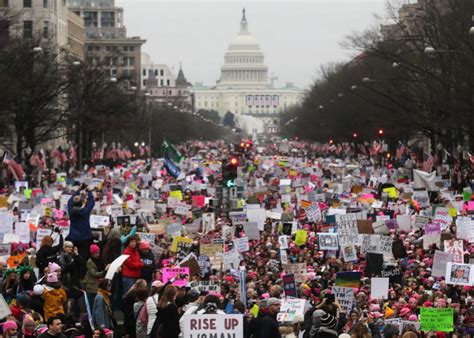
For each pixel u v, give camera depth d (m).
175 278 60.72
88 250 63.22
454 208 96.69
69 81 195.38
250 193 136.50
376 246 74.75
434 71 177.38
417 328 52.81
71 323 52.56
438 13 165.88
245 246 75.31
